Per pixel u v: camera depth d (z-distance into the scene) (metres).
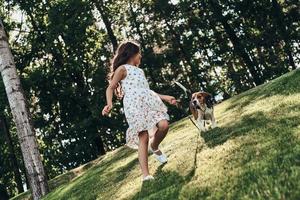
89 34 32.34
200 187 4.78
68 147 31.97
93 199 7.71
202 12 36.78
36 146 11.60
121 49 6.55
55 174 36.56
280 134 5.56
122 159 12.06
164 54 37.84
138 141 6.45
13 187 37.31
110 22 36.25
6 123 31.97
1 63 11.66
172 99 6.71
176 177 5.77
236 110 10.22
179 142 8.98
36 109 31.91
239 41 35.84
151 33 38.28
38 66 32.59
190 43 37.56
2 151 34.75
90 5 31.50
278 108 7.58
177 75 40.00
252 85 40.84
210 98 9.16
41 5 31.69
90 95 31.38
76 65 30.84
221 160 5.50
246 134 6.36
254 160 4.86
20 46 32.47
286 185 3.75
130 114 6.25
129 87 6.34
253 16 36.41
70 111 31.95
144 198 5.43
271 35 35.88
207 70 40.00
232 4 35.19
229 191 4.27
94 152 32.59
